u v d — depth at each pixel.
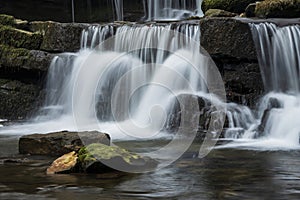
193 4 20.02
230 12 16.08
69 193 5.50
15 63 14.34
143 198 5.29
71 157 6.77
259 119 10.65
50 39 14.49
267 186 5.83
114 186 5.81
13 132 11.38
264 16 14.18
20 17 18.92
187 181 6.08
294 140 9.55
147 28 12.98
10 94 14.45
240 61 12.05
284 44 11.98
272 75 11.95
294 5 13.96
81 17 20.38
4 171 6.73
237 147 8.83
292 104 11.08
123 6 20.78
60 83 13.77
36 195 5.41
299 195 5.42
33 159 7.64
